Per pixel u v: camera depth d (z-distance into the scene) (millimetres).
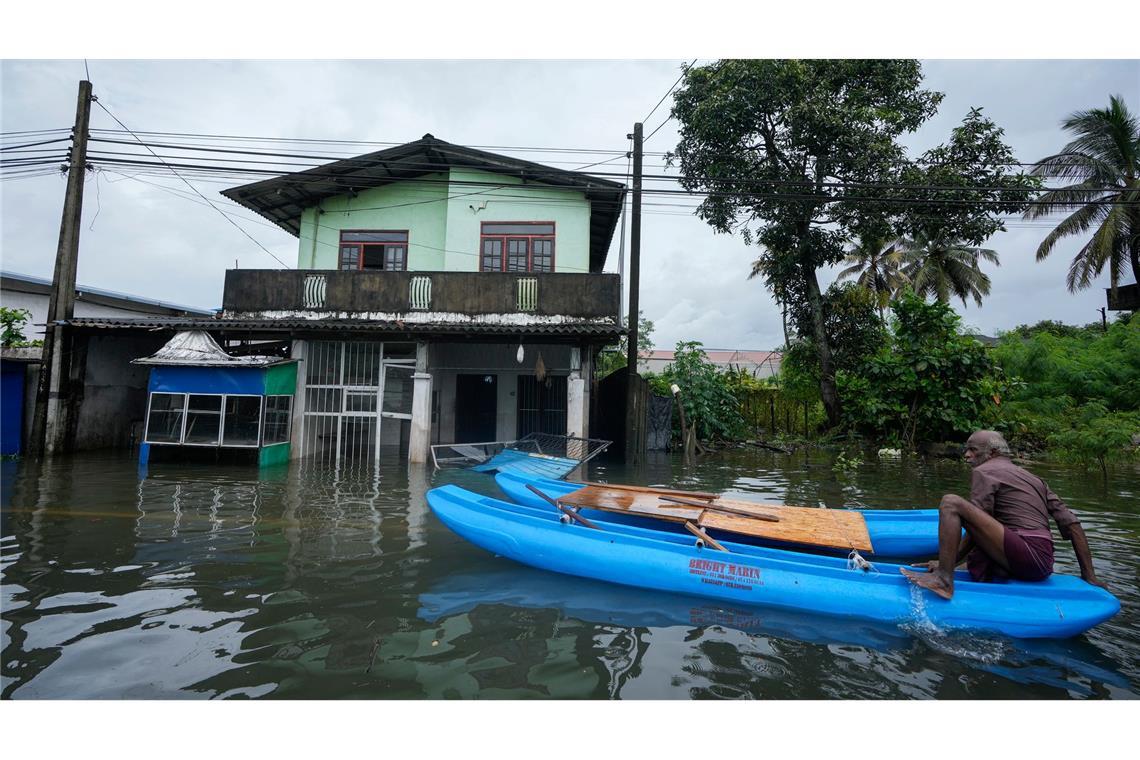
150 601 4078
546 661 3350
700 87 16312
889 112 15984
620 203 14203
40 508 6855
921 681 3236
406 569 4918
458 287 12430
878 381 15117
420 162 13742
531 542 4945
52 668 3109
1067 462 11984
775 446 15555
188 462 11031
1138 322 17141
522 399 15055
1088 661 3486
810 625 3924
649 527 5852
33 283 15086
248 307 12680
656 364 37406
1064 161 18797
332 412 12219
